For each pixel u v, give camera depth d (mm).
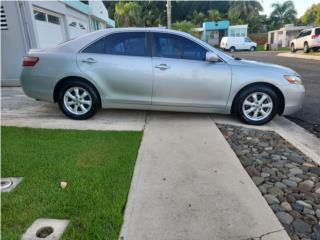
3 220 2281
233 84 4676
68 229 2197
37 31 8836
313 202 2670
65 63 4738
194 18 55000
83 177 2957
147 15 44656
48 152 3541
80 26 13875
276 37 43594
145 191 2760
